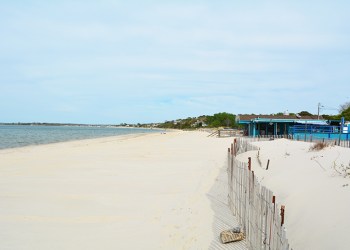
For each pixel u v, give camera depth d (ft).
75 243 23.97
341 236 18.98
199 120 582.76
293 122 151.33
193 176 50.75
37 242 24.13
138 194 38.75
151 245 23.62
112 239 24.80
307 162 41.63
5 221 28.60
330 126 139.23
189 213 31.01
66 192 39.60
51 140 180.65
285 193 32.22
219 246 23.39
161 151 96.53
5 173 53.16
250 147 72.02
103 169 58.39
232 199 32.17
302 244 21.25
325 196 26.14
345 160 36.99
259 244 20.92
